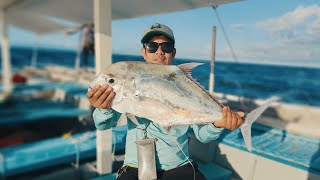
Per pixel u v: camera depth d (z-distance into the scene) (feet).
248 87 91.56
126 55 9.68
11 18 31.91
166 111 6.25
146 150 7.29
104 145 11.60
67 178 11.28
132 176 7.65
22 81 40.06
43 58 210.59
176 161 7.79
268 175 10.73
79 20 27.91
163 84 6.24
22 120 23.68
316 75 133.18
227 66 165.68
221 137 13.14
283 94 83.87
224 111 6.27
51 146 13.85
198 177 7.75
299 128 15.72
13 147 13.79
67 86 39.27
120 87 6.02
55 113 26.43
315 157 10.75
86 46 33.71
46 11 24.52
